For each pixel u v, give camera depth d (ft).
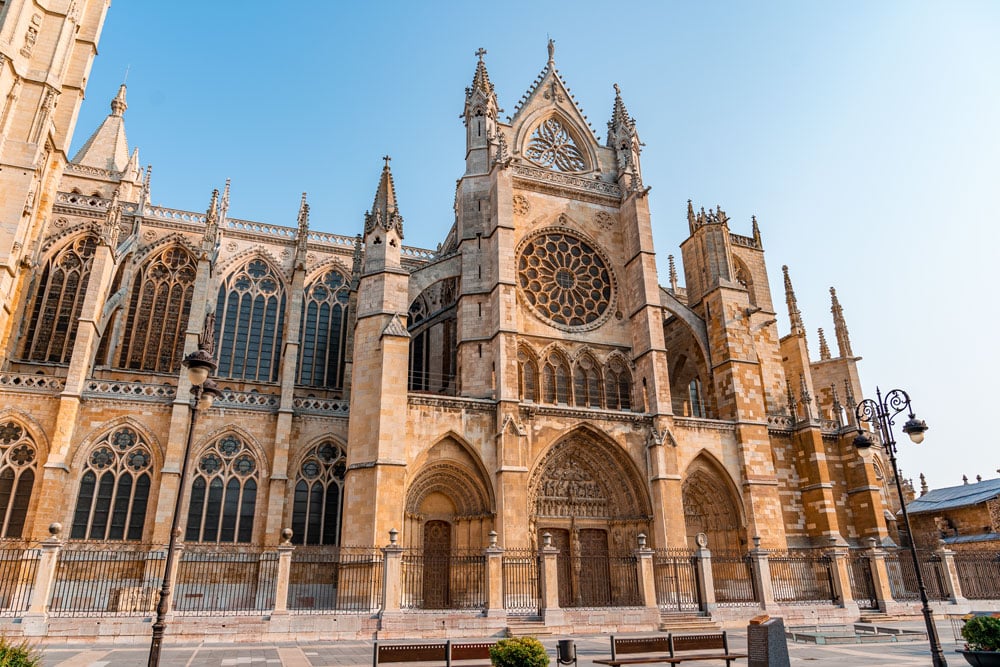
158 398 135.44
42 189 156.35
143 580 118.83
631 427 140.15
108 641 83.61
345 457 145.59
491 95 163.43
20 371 148.36
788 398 174.70
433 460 123.85
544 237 159.12
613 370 153.38
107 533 125.29
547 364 147.84
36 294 158.92
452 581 120.57
